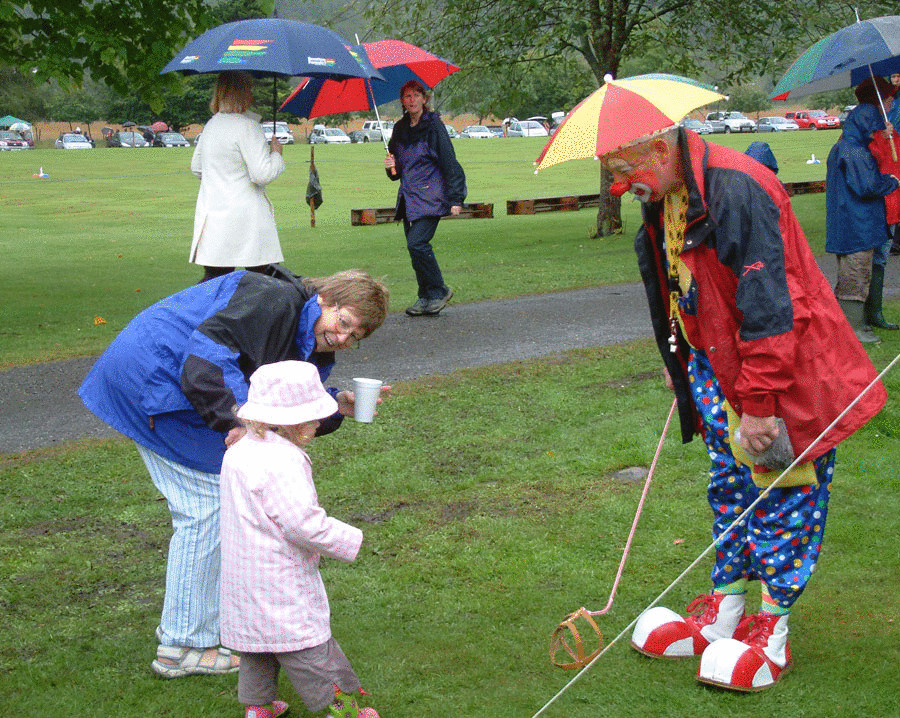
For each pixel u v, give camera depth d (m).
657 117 3.17
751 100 75.19
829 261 12.74
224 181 7.76
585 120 3.28
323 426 3.81
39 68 10.71
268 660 3.21
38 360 8.34
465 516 5.00
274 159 7.78
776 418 3.28
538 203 23.05
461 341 8.66
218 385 3.30
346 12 17.27
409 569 4.43
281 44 7.38
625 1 15.96
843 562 4.35
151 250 17.45
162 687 3.56
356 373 7.64
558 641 3.39
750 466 3.46
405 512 5.06
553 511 5.02
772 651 3.46
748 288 3.19
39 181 38.50
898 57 7.75
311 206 20.31
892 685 3.41
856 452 5.66
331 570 4.46
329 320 3.42
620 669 3.60
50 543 4.76
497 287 11.52
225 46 7.38
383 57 9.11
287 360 3.37
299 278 3.56
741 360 3.35
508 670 3.61
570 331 8.98
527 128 73.06
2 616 4.07
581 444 5.95
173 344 3.47
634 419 6.34
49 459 5.85
